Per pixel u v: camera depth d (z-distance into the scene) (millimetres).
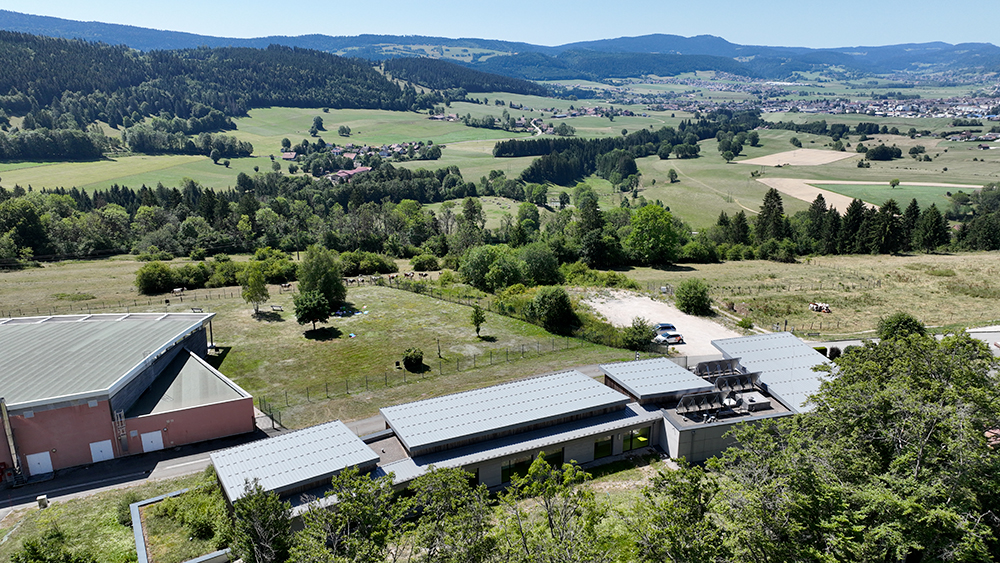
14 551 31859
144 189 160875
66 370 45156
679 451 41219
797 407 43375
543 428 41188
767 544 24141
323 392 53594
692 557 24078
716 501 26016
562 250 117062
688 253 121562
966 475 26172
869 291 90625
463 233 137875
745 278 101812
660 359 51844
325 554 22812
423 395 52812
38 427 40219
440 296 86438
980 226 131125
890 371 34438
